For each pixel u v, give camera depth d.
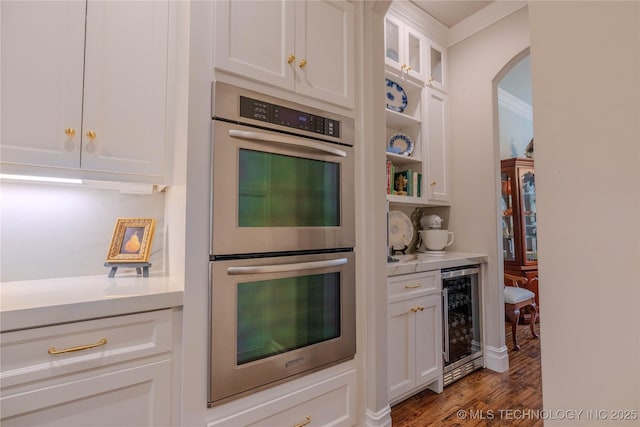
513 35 2.45
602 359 0.57
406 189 2.59
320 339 1.50
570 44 0.62
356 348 1.63
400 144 2.71
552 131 0.65
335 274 1.57
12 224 1.35
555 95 0.64
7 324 0.87
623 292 0.55
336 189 1.59
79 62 1.21
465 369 2.36
